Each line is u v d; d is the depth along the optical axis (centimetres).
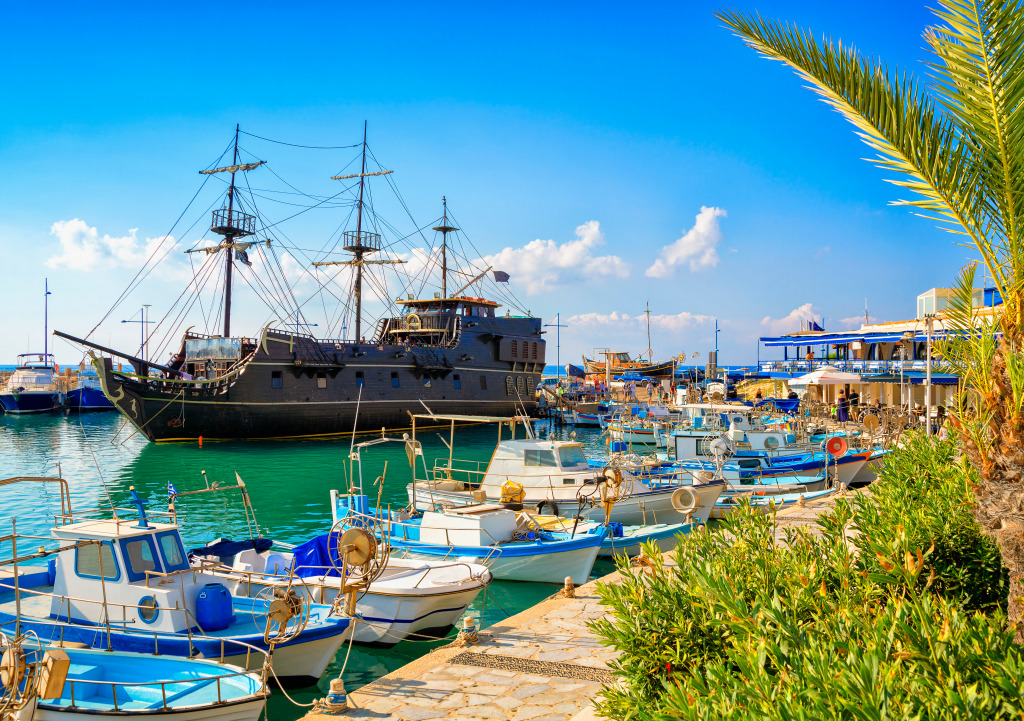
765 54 602
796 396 6769
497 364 6675
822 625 514
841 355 6700
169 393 4838
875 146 580
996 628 449
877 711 348
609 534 1906
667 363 10506
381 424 5675
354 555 1234
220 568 1369
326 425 5334
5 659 884
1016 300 537
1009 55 501
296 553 1549
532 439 2389
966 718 353
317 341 5275
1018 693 374
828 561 686
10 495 3203
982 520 536
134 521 1261
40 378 8325
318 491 3266
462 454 4647
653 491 2242
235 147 5822
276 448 4788
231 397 4931
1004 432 519
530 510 2177
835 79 571
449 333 6406
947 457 1234
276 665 1195
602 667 987
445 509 1892
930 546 743
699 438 3184
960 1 504
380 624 1391
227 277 5912
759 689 409
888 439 2997
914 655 421
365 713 863
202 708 926
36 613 1238
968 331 602
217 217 5806
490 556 1662
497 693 909
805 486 2780
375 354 5612
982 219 559
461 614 1456
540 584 1761
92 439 5622
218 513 2766
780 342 6656
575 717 793
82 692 1015
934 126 557
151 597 1146
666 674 573
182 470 3903
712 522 2362
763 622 511
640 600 623
